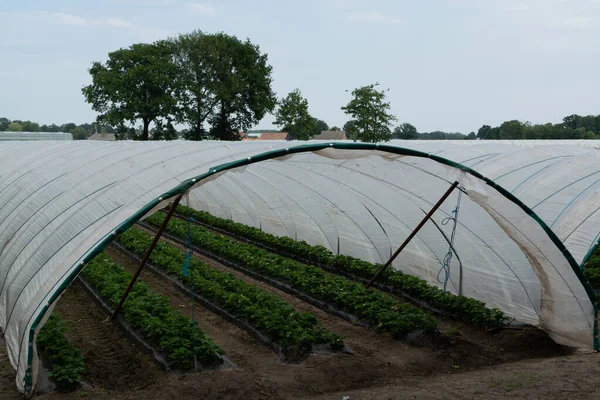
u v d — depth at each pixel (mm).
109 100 50375
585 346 10961
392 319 11461
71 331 11539
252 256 17203
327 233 18188
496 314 11953
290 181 16734
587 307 10750
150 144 14711
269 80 58062
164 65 50750
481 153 16438
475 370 9992
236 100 54312
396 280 14477
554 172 15508
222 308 12711
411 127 92938
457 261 13797
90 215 9602
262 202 20188
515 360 10547
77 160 14633
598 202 13594
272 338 10727
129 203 9336
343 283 13898
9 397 8547
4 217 13859
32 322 8133
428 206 13141
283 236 20406
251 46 57438
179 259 16438
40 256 9414
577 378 9133
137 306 11422
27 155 20141
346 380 9383
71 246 8930
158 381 9047
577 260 12703
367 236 16578
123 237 19406
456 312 12531
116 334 11281
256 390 8906
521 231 10414
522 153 16594
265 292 13102
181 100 54406
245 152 10945
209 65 54281
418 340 10930
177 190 8914
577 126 77625
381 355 10500
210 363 9594
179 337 9883
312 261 17594
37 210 11758
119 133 52938
